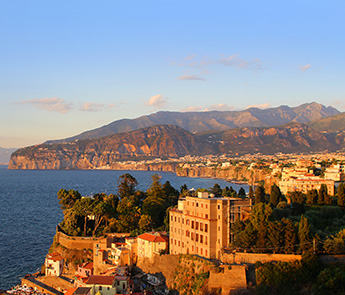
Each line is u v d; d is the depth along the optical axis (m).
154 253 153.12
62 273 169.00
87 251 174.75
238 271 119.31
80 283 145.88
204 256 136.62
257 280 116.69
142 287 140.75
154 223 193.00
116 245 164.25
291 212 168.75
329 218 158.50
